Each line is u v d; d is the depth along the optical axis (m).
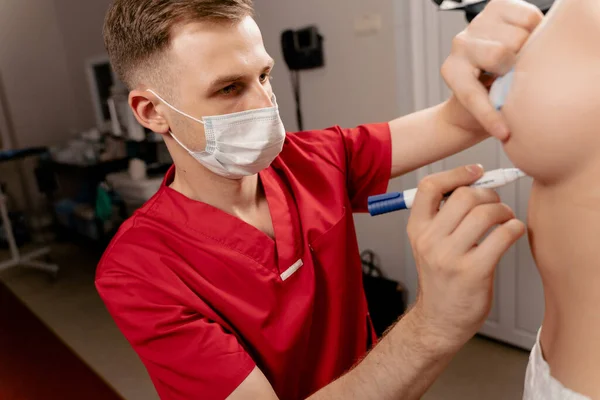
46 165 4.20
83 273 3.72
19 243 4.52
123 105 3.38
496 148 1.86
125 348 2.59
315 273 0.85
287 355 0.79
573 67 0.39
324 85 2.39
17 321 3.09
